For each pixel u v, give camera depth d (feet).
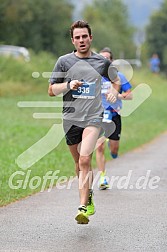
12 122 114.52
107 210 51.11
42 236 43.24
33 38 280.92
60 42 291.17
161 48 515.09
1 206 52.19
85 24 46.44
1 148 83.87
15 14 249.14
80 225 46.21
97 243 41.73
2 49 208.03
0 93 161.27
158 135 118.11
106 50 60.80
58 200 54.75
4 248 40.34
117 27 453.58
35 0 282.77
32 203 53.42
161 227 45.83
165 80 281.74
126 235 43.73
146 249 40.50
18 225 46.03
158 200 55.06
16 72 175.83
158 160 80.59
